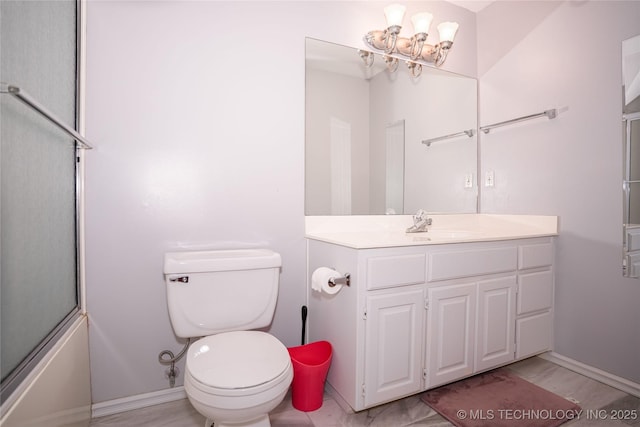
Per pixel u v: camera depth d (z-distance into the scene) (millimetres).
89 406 1348
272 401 1036
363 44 1949
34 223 958
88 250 1370
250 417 1033
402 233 1897
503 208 2170
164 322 1504
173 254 1445
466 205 2287
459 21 2268
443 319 1513
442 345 1517
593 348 1744
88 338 1360
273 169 1702
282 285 1733
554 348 1914
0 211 771
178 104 1510
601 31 1685
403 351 1419
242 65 1633
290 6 1744
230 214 1614
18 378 813
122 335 1433
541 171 1954
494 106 2221
